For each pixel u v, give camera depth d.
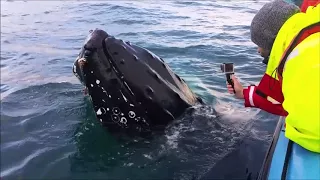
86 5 17.19
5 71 9.31
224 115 6.34
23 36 12.72
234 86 4.80
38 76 8.72
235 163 5.16
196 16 14.42
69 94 7.51
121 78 5.34
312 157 3.43
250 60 9.50
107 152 5.48
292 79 3.24
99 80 5.34
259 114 6.46
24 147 5.77
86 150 5.56
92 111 6.57
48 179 5.01
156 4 16.88
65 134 6.04
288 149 3.62
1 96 7.62
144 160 5.30
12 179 5.03
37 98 7.45
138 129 5.66
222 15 14.59
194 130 5.74
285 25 3.59
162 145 5.53
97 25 13.38
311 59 3.16
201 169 5.10
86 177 5.01
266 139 5.66
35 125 6.39
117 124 5.70
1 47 11.51
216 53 10.02
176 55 9.83
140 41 10.98
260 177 4.14
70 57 10.12
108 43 5.35
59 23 14.23
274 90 4.11
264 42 3.95
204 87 7.73
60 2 18.34
